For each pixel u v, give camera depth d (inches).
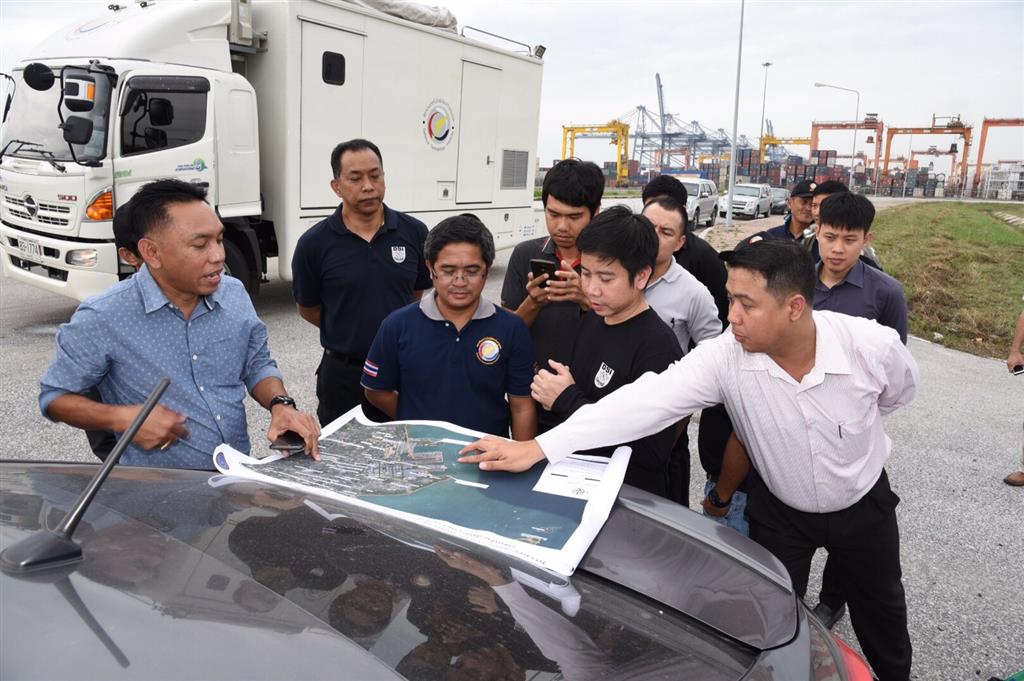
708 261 141.6
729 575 62.5
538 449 74.3
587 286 84.4
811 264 73.6
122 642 33.9
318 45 297.9
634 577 59.2
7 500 47.0
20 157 266.1
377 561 48.8
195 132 268.8
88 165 246.8
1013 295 515.8
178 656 33.9
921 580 134.0
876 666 94.6
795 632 57.7
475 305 96.3
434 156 368.2
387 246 129.7
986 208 1722.4
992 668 109.0
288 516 53.2
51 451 168.4
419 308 97.7
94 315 79.0
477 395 97.3
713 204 977.5
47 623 34.1
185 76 263.3
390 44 331.0
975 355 350.0
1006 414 245.9
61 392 78.0
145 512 48.8
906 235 926.4
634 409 77.8
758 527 90.4
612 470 75.0
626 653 47.4
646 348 87.0
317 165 307.4
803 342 76.8
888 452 86.6
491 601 47.9
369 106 326.3
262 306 336.2
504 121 415.5
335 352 132.1
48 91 264.8
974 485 181.5
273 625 38.3
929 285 529.7
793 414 79.1
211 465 85.0
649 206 117.6
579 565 59.3
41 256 263.7
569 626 48.1
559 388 86.3
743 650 53.9
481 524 61.7
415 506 63.4
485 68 392.5
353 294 128.6
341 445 76.2
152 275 81.3
